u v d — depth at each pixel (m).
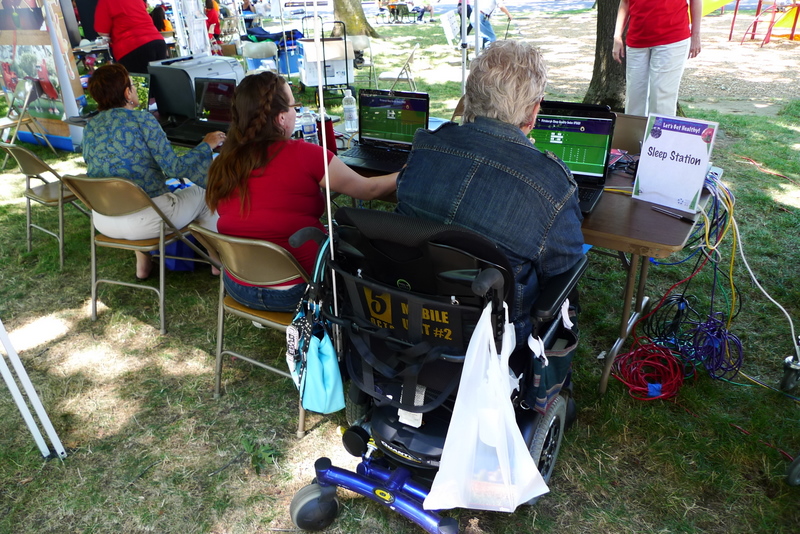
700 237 2.68
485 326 1.32
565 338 1.68
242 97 1.97
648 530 1.75
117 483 2.00
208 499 1.93
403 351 1.47
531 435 1.67
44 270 3.49
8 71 5.71
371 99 2.81
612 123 2.12
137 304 3.10
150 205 2.60
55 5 5.19
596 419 2.19
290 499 1.92
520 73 1.40
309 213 2.08
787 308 2.77
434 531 1.59
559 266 1.50
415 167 1.52
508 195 1.38
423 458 1.59
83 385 2.49
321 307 1.65
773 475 1.90
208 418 2.29
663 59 3.77
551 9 15.91
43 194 3.49
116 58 5.42
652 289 2.99
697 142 1.88
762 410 2.18
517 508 1.84
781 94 6.55
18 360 1.95
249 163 1.95
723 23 11.73
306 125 3.04
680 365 2.40
